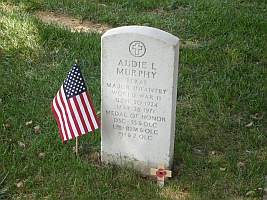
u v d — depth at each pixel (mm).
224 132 3008
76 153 2748
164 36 2418
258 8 4590
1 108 3115
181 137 2939
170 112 2512
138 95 2525
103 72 2531
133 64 2475
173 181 2609
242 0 4766
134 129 2598
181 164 2740
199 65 3633
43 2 4496
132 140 2623
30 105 3156
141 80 2492
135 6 4520
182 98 3314
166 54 2410
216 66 3633
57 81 3383
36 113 3102
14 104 3172
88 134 2926
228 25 4121
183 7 4570
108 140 2660
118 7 4473
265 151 2854
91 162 2756
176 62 2467
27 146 2846
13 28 3877
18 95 3264
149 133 2584
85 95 2561
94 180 2604
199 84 3438
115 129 2627
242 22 4207
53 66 3582
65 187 2557
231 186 2588
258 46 3865
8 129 2977
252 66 3637
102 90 2566
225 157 2799
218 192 2551
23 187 2537
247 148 2883
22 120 3031
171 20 4242
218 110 3170
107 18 4250
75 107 2557
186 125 3047
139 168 2670
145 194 2535
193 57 3717
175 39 2449
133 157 2656
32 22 3955
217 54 3748
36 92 3293
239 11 4422
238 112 3178
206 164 2730
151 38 2402
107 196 2512
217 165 2717
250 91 3377
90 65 3588
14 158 2729
